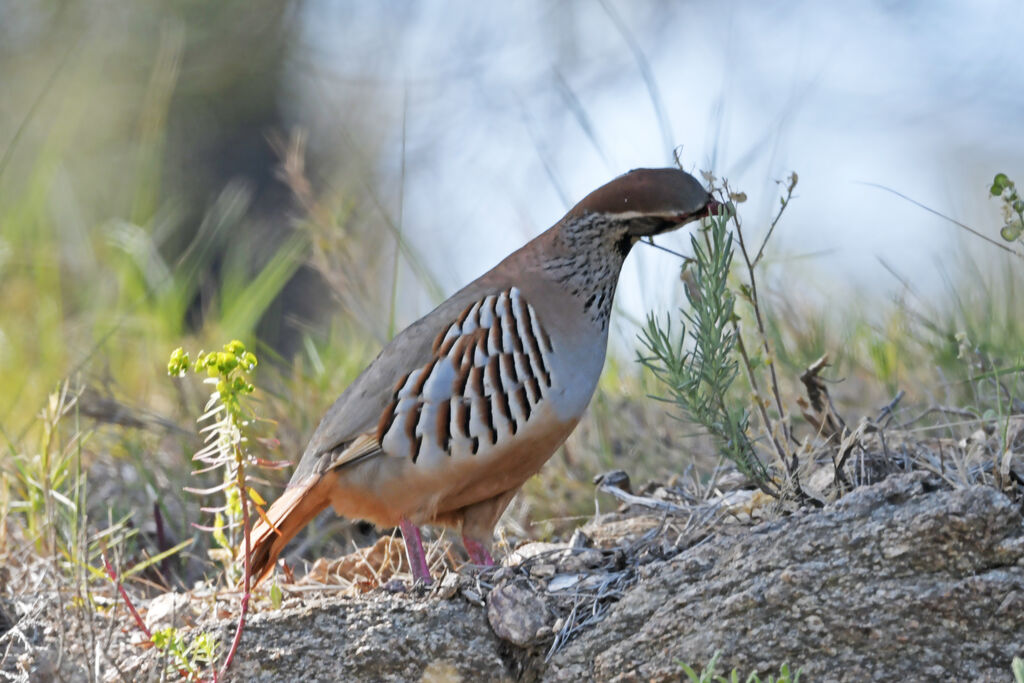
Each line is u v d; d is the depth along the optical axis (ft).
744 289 28.09
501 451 26.76
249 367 24.14
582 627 24.07
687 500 29.58
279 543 27.43
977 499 21.93
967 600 21.71
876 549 22.33
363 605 24.75
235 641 23.38
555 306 27.37
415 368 26.78
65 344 47.29
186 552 32.73
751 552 23.08
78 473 30.19
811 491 25.45
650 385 41.78
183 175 72.38
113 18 73.10
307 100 76.79
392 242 57.72
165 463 38.60
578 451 37.40
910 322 40.47
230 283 52.70
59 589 24.91
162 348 49.14
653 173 27.37
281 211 73.51
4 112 70.13
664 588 23.52
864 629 21.97
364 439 26.81
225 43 74.28
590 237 27.53
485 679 24.06
